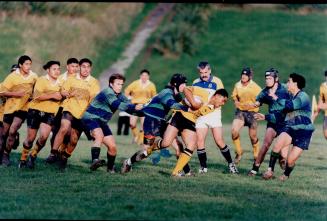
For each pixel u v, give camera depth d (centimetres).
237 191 2566
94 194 2425
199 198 2394
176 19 10756
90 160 3422
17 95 3061
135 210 2159
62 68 7712
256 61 9819
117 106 2850
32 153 3033
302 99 2792
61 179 2753
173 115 2862
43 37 9431
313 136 5456
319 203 2380
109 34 10262
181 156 2892
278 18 11081
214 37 10494
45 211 2116
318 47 10156
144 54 9944
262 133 5956
